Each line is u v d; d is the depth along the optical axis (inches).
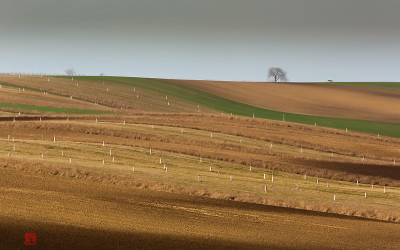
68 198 1999.3
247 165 3213.6
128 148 3334.2
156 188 2428.6
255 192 2527.1
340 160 3577.8
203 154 3348.9
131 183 2456.9
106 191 2240.4
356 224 2010.3
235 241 1565.0
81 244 1375.5
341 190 2719.0
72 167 2632.9
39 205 1815.9
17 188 2112.5
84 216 1717.5
